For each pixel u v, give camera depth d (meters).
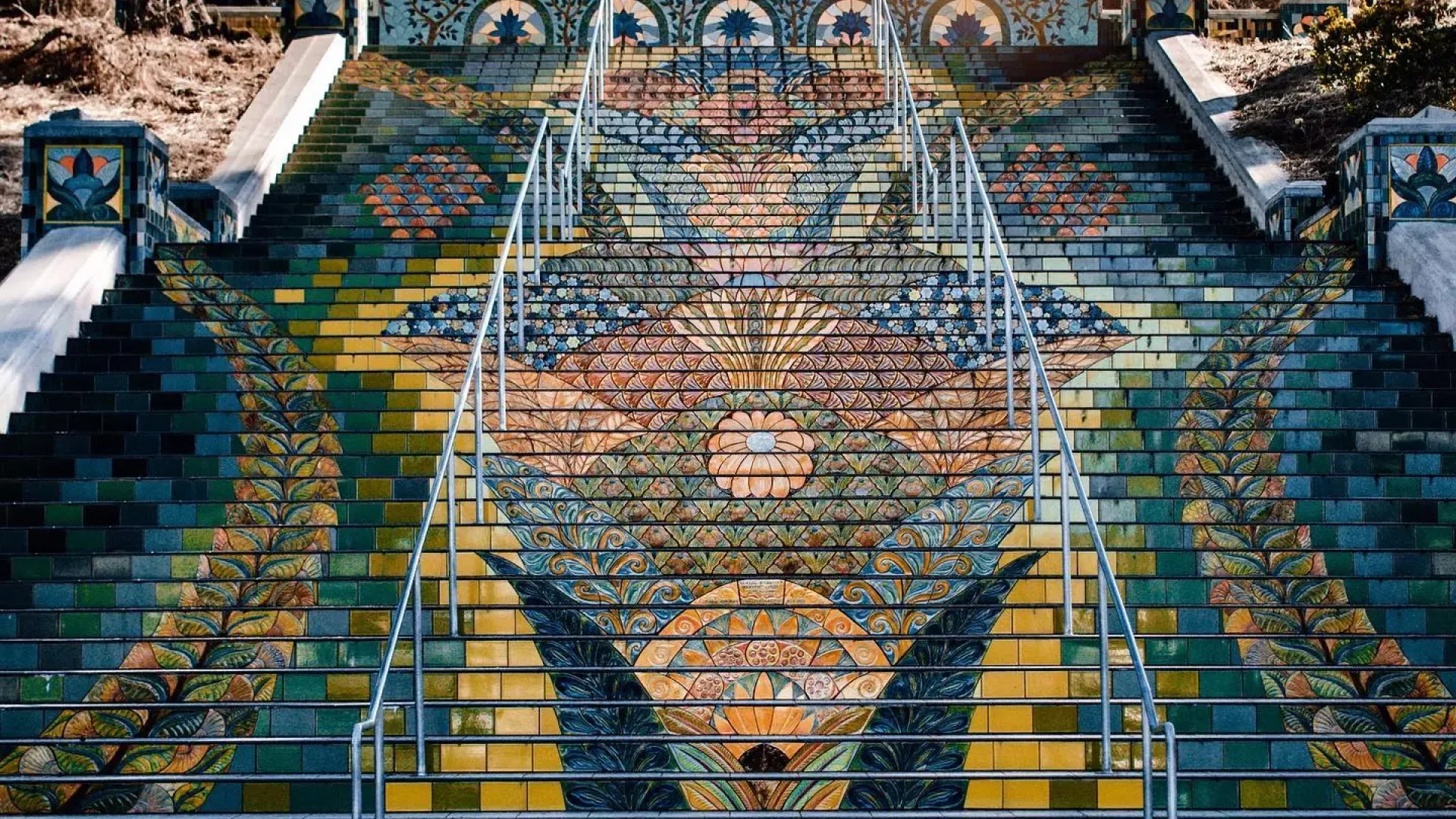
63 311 10.35
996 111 16.02
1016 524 8.55
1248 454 9.20
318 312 10.74
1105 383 10.02
